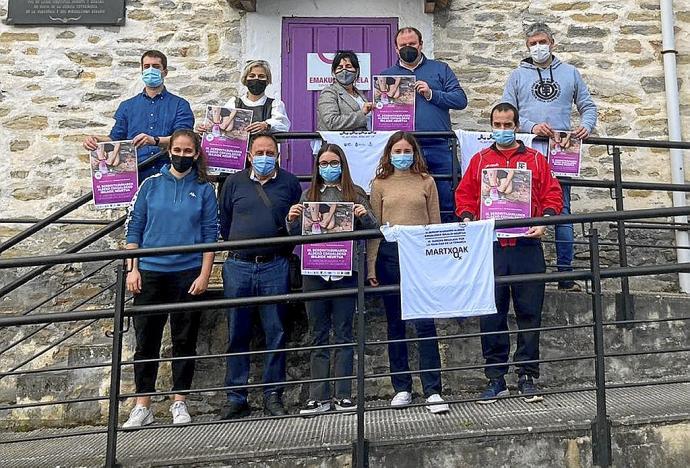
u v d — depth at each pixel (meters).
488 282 3.34
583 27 6.14
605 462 3.17
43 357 5.09
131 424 3.91
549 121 5.00
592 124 4.92
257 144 4.05
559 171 4.69
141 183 4.40
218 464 3.17
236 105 4.67
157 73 4.68
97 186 4.28
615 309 4.47
